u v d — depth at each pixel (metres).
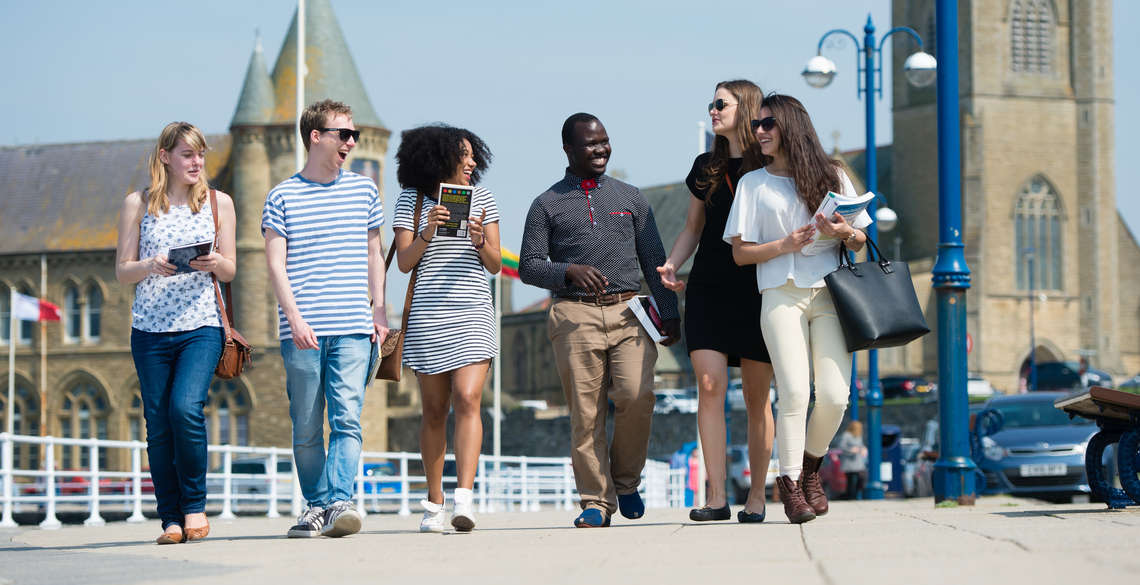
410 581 5.16
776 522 8.84
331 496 8.59
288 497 19.92
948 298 14.26
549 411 81.00
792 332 8.41
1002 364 98.31
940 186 14.39
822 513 9.00
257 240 79.69
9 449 15.88
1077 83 100.44
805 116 8.48
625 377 9.04
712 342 8.97
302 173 8.90
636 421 9.14
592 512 9.01
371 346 8.90
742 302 8.95
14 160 90.12
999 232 99.12
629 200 9.24
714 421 9.12
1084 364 89.38
